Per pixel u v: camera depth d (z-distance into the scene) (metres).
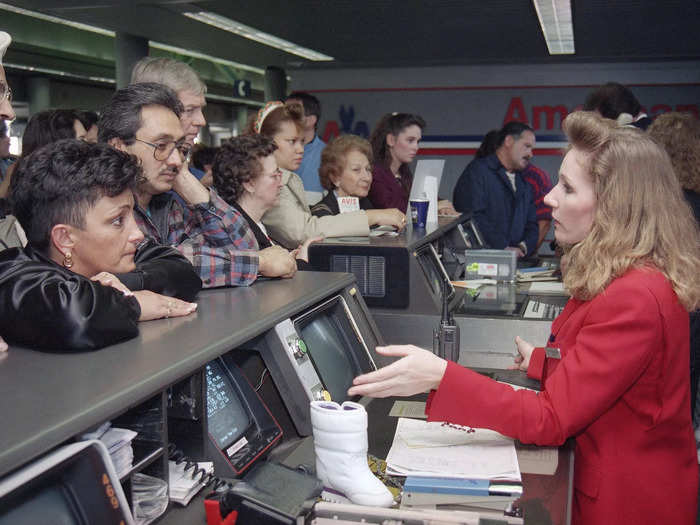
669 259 1.39
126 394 0.99
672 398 1.42
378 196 4.32
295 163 3.24
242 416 1.44
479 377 1.40
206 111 17.12
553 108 9.62
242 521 1.08
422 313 2.69
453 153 9.98
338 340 1.87
